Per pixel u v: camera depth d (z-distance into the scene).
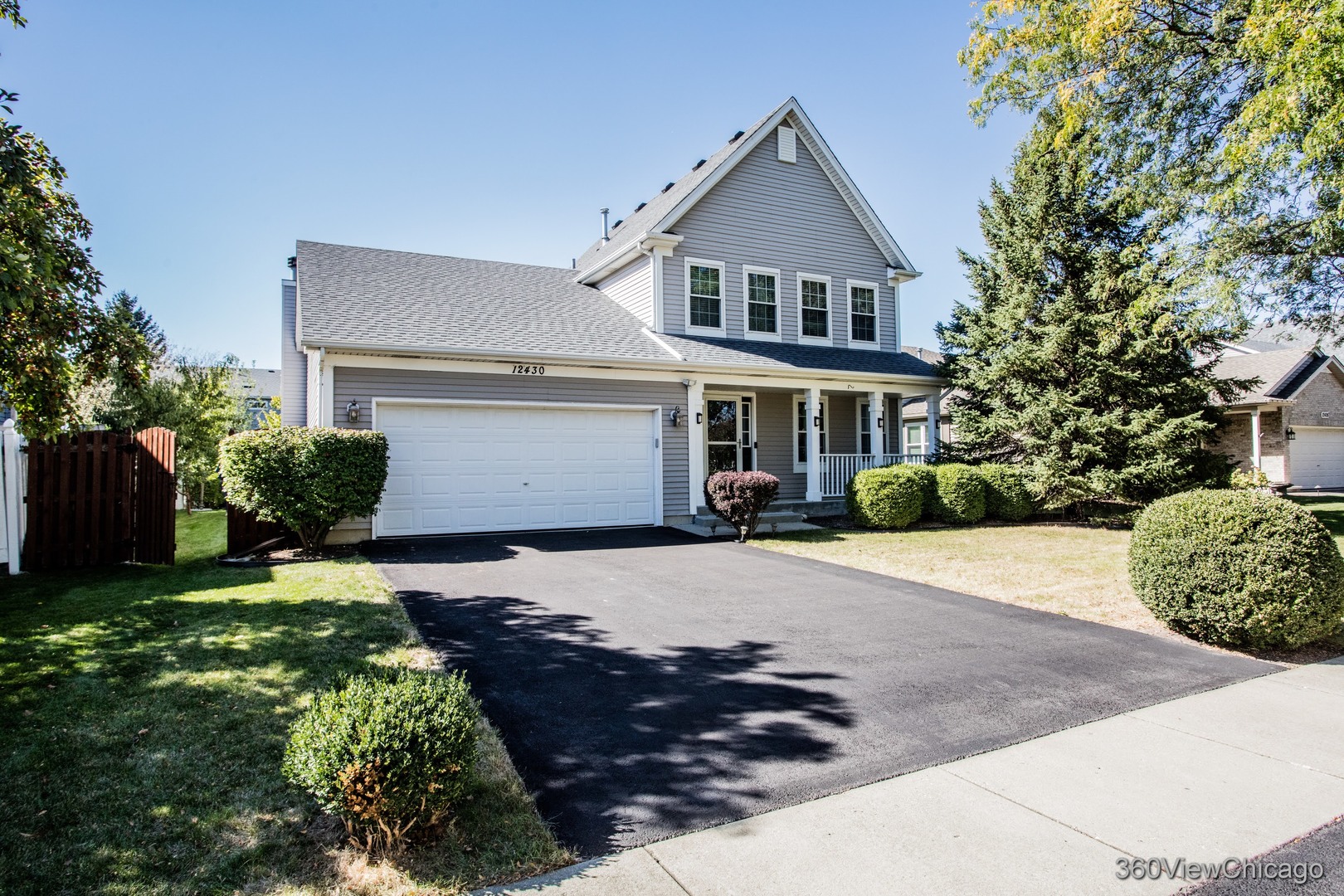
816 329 16.56
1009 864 2.71
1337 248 10.32
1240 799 3.26
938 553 10.32
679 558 9.73
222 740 3.59
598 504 12.54
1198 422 13.46
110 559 8.59
